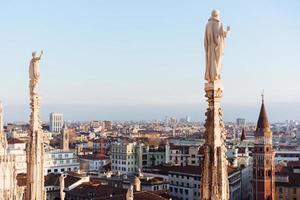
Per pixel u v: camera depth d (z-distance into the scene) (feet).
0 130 241.14
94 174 635.25
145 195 424.87
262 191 579.07
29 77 98.94
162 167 649.20
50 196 501.15
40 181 100.42
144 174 624.18
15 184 239.30
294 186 598.75
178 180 588.91
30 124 99.76
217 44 64.03
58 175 548.72
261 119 587.68
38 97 99.76
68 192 490.90
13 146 579.07
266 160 579.48
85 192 474.49
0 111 240.94
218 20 64.13
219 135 65.77
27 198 99.91
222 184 65.16
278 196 606.96
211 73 64.80
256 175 586.45
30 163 99.71
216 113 65.51
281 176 612.70
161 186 568.00
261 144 583.17
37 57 98.17
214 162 65.21
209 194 65.57
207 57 64.95
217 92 65.05
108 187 480.23
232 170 631.97
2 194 231.71
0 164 232.53
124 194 432.25
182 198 578.25
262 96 589.73
